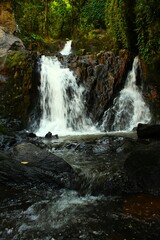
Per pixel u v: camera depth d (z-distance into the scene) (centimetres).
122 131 1136
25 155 613
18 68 1154
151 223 381
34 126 1143
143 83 1263
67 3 1898
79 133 1100
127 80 1309
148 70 1255
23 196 495
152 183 492
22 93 1138
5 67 1152
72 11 1883
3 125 1040
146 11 1213
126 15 1365
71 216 414
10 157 612
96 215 414
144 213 410
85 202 463
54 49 1681
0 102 1114
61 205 453
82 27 1794
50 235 366
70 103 1237
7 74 1148
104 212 421
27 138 945
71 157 700
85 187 519
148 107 1215
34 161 590
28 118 1133
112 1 1475
